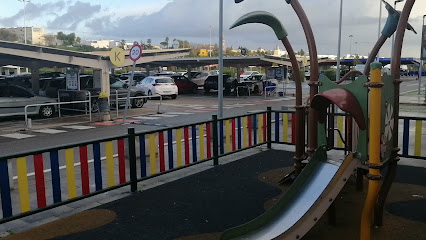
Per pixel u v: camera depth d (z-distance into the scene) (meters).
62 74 25.75
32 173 7.59
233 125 8.23
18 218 4.80
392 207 5.31
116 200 5.84
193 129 7.28
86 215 5.27
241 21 5.80
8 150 10.09
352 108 4.11
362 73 6.15
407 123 7.38
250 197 5.90
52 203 5.64
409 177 6.70
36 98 16.14
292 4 5.73
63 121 15.30
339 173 4.05
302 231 3.86
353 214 5.12
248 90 28.78
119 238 4.57
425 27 24.91
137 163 8.27
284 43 6.22
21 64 18.34
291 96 28.06
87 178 5.55
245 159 8.20
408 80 58.38
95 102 17.58
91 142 5.57
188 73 35.25
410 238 4.36
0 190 4.66
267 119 9.10
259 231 4.16
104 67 16.16
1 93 15.43
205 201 5.75
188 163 7.22
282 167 7.54
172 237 4.57
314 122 5.88
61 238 4.59
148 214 5.28
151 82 26.39
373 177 3.83
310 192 4.36
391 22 5.86
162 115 16.97
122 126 13.98
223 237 4.05
